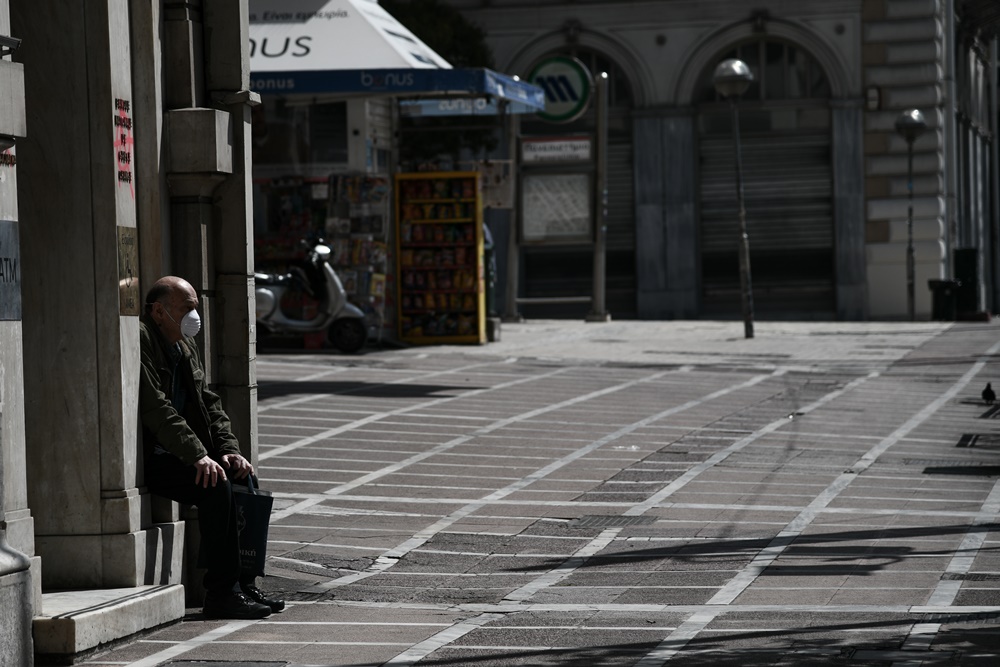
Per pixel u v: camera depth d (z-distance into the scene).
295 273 53.12
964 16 101.69
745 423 37.22
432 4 80.06
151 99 19.16
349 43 53.06
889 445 33.59
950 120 89.44
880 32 87.38
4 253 15.60
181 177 19.72
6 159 15.62
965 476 29.36
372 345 57.19
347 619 18.72
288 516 25.83
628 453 32.28
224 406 20.67
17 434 15.95
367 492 27.86
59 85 18.06
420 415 37.44
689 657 15.77
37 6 18.06
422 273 58.47
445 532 24.66
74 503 18.20
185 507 19.89
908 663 15.13
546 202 71.06
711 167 89.88
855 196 88.31
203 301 20.12
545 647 16.59
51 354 18.17
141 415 18.66
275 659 16.25
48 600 17.28
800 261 89.38
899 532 23.78
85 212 18.09
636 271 90.19
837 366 52.44
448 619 18.58
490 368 49.78
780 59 89.06
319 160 55.59
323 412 37.50
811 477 29.36
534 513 26.08
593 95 90.12
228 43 20.34
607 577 21.14
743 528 24.48
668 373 49.50
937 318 82.50
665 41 89.38
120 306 18.19
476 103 63.53
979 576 20.22
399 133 58.72
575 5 89.94
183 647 16.98
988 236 116.75
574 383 45.78
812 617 17.83
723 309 90.00
